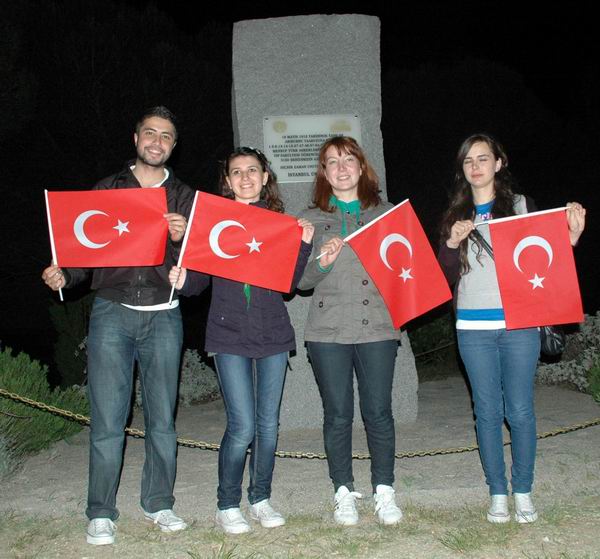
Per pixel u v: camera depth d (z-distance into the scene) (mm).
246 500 5141
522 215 4625
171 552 4410
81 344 8742
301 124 7051
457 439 6488
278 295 4742
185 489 5445
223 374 4590
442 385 9055
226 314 4605
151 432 4711
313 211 4977
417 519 4832
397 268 4750
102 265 4508
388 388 4738
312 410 6906
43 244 15586
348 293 4742
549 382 8492
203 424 7543
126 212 4559
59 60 14102
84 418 5293
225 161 4949
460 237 4590
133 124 14414
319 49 7094
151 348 4625
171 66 14641
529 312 4543
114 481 4562
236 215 4652
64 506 5176
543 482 5297
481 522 4715
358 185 4965
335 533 4598
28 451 6332
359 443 6527
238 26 7051
